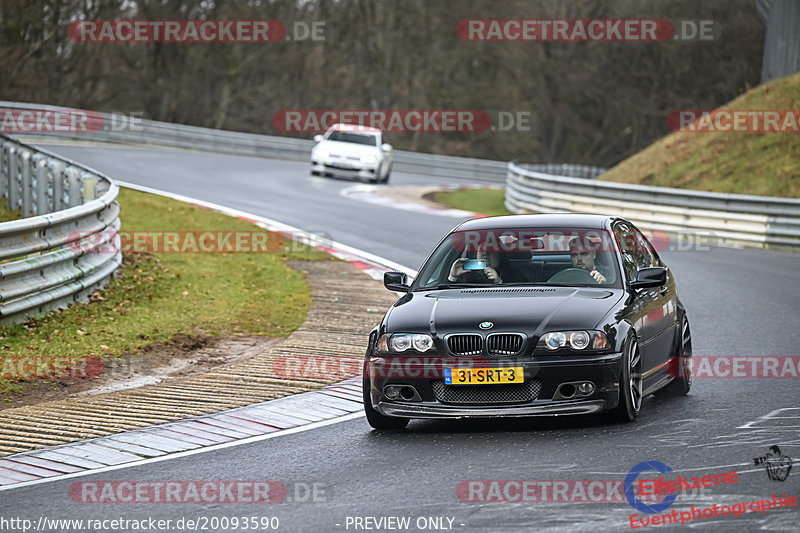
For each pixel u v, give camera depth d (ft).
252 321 156.25
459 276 104.01
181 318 154.10
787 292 186.91
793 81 374.63
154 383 119.34
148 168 391.86
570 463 79.97
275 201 318.04
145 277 179.32
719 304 172.65
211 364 130.21
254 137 532.73
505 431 93.56
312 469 82.33
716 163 355.97
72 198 203.21
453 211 320.50
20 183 225.15
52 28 651.66
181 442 92.79
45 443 92.79
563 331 90.58
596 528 63.82
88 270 157.07
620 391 91.20
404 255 223.51
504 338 91.04
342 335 144.97
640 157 398.01
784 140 349.61
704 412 98.68
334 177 427.33
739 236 272.72
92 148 451.12
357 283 189.88
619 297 98.37
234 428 97.86
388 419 96.17
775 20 413.80
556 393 89.86
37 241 142.92
